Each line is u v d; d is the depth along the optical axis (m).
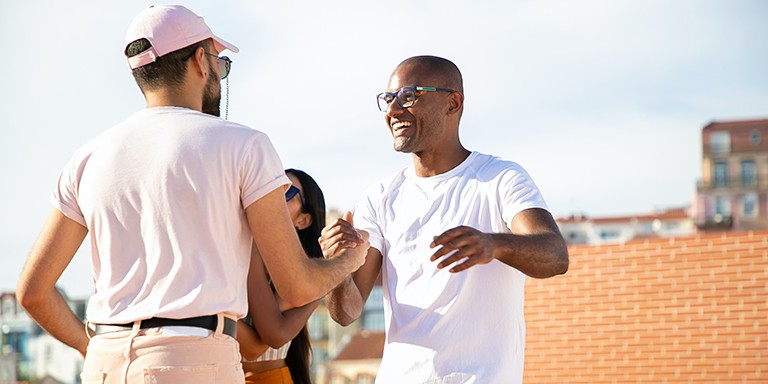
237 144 3.20
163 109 3.27
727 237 9.49
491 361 3.79
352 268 3.52
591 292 9.83
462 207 3.94
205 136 3.18
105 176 3.19
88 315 3.29
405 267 3.97
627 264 9.77
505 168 3.94
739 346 9.20
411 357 3.85
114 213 3.16
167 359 3.05
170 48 3.29
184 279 3.09
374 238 4.09
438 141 4.05
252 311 3.96
